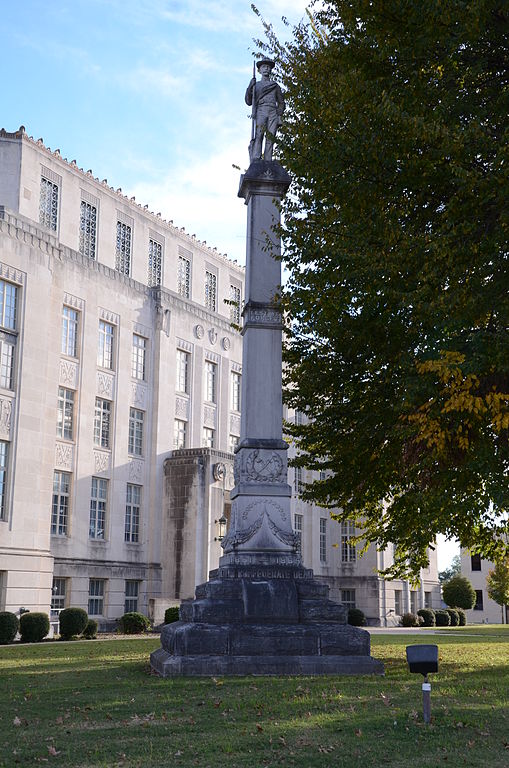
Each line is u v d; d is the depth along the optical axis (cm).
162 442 4309
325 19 1538
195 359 4694
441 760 701
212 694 1062
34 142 3734
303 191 1522
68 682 1223
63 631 3059
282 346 1761
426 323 1288
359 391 1623
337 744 759
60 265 3625
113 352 4097
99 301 4006
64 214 3897
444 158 1230
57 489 3666
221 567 1477
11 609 3069
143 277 4447
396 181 1267
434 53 1264
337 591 5438
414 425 1286
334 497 1814
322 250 1363
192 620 1362
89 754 714
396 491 1712
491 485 1245
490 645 2377
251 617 1359
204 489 4159
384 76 1309
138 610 4028
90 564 3753
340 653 1346
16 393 3266
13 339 3306
